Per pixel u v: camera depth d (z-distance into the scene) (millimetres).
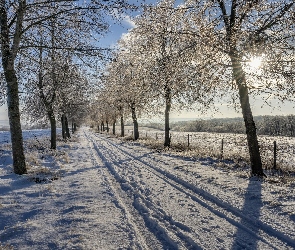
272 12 8172
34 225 5648
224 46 8000
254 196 7473
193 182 9266
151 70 11148
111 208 6848
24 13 10008
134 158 16578
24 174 10508
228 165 12492
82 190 8641
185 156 15812
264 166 12602
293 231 5227
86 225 5660
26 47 9906
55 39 10023
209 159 14523
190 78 9602
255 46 7328
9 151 17172
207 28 8484
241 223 5773
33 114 23641
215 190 8195
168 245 4859
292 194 7617
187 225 5691
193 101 11297
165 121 22641
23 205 6996
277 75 8586
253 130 10602
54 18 9398
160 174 11281
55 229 5480
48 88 18484
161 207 6887
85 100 24672
